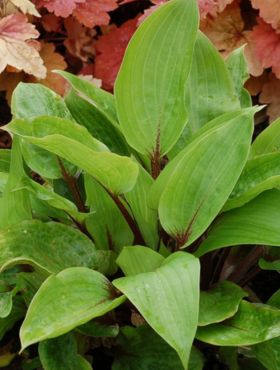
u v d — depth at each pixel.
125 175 0.63
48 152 0.71
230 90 0.72
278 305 0.70
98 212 0.71
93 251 0.68
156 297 0.57
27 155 0.70
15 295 0.72
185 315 0.55
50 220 0.74
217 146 0.62
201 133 0.67
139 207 0.69
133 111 0.67
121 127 0.68
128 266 0.67
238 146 0.62
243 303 0.64
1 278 0.70
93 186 0.69
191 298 0.56
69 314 0.59
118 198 0.67
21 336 0.55
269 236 0.63
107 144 0.75
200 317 0.64
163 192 0.63
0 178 0.74
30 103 0.73
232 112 0.65
